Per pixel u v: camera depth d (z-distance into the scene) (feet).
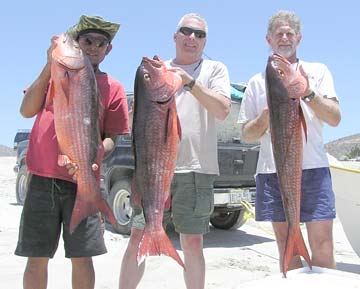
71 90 5.35
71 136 5.40
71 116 5.38
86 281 6.14
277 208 6.77
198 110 6.91
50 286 8.37
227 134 12.59
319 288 5.61
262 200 6.90
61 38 5.48
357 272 9.77
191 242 6.88
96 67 6.38
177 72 6.02
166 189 5.50
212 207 7.04
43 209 6.00
